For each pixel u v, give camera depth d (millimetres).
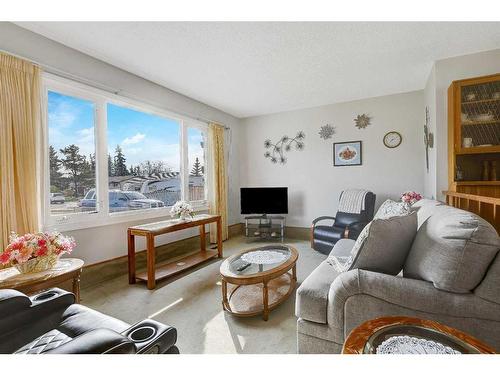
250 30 2248
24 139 2137
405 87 3768
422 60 2871
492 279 1019
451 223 1153
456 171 2648
